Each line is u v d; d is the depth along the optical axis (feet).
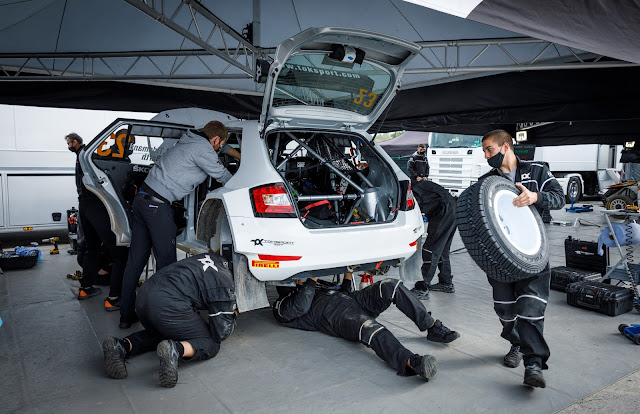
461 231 8.66
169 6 19.27
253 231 10.50
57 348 10.98
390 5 19.22
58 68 25.49
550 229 33.06
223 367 9.86
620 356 10.42
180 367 9.87
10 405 8.21
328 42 10.77
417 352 10.65
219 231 11.80
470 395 8.59
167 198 12.09
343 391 8.74
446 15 19.15
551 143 40.91
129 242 13.37
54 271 19.61
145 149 16.34
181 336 9.68
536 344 8.63
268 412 7.98
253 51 22.21
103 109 27.37
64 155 26.96
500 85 25.76
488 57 23.97
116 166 14.07
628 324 12.57
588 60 21.77
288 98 11.87
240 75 24.85
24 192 26.11
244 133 12.00
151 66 26.37
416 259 13.16
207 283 9.71
